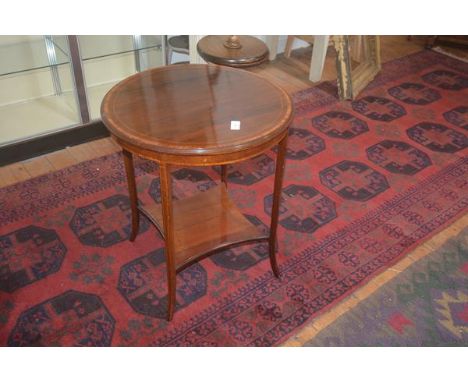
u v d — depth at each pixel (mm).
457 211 2377
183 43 3115
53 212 2264
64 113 2861
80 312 1796
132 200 1979
